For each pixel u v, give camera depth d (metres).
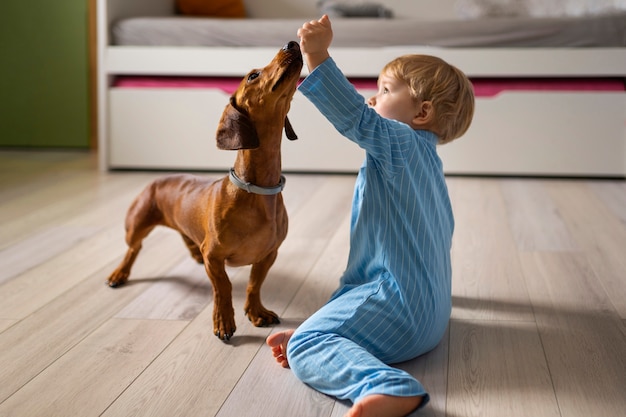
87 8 3.88
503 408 1.23
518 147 3.23
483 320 1.62
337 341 1.28
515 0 3.74
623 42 3.10
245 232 1.48
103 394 1.28
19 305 1.69
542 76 3.17
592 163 3.21
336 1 4.04
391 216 1.37
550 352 1.45
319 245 2.21
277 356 1.39
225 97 3.29
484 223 2.46
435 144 1.47
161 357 1.43
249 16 4.23
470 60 3.16
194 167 3.36
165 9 3.94
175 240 2.24
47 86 3.96
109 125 3.35
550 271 1.96
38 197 2.81
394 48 3.20
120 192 2.90
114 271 1.84
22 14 3.90
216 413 1.21
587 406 1.24
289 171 3.37
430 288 1.38
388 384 1.17
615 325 1.59
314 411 1.22
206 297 1.76
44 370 1.37
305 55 1.29
